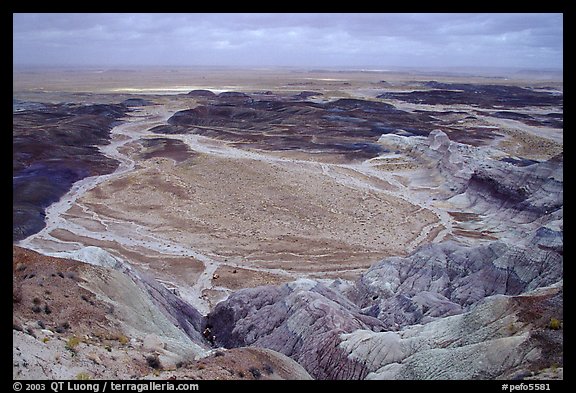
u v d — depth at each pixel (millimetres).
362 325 30125
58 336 18078
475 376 20312
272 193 66188
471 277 37094
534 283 34500
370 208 61062
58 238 50312
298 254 47844
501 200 59375
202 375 18000
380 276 38375
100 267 27484
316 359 27203
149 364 18312
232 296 35250
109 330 20797
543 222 50469
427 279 37719
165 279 42031
